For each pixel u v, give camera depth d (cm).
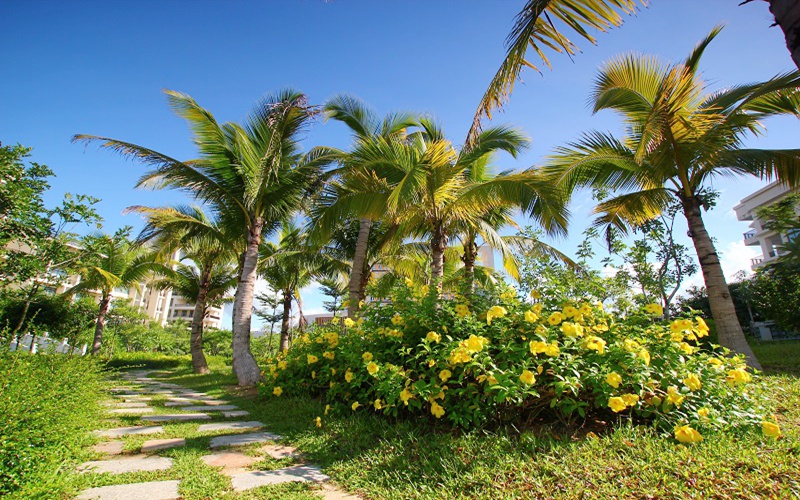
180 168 869
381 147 820
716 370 340
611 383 303
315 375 590
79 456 322
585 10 272
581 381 327
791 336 1708
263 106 899
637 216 909
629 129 802
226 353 3544
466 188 789
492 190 721
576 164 768
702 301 1914
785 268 1361
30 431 278
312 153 975
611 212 915
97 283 1523
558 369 323
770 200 2925
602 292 446
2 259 614
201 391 857
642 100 720
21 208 574
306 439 385
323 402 546
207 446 375
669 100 614
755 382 402
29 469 254
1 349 421
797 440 294
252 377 884
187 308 7131
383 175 831
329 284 2119
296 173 963
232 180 947
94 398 502
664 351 351
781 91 638
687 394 323
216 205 984
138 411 566
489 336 386
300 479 290
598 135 773
